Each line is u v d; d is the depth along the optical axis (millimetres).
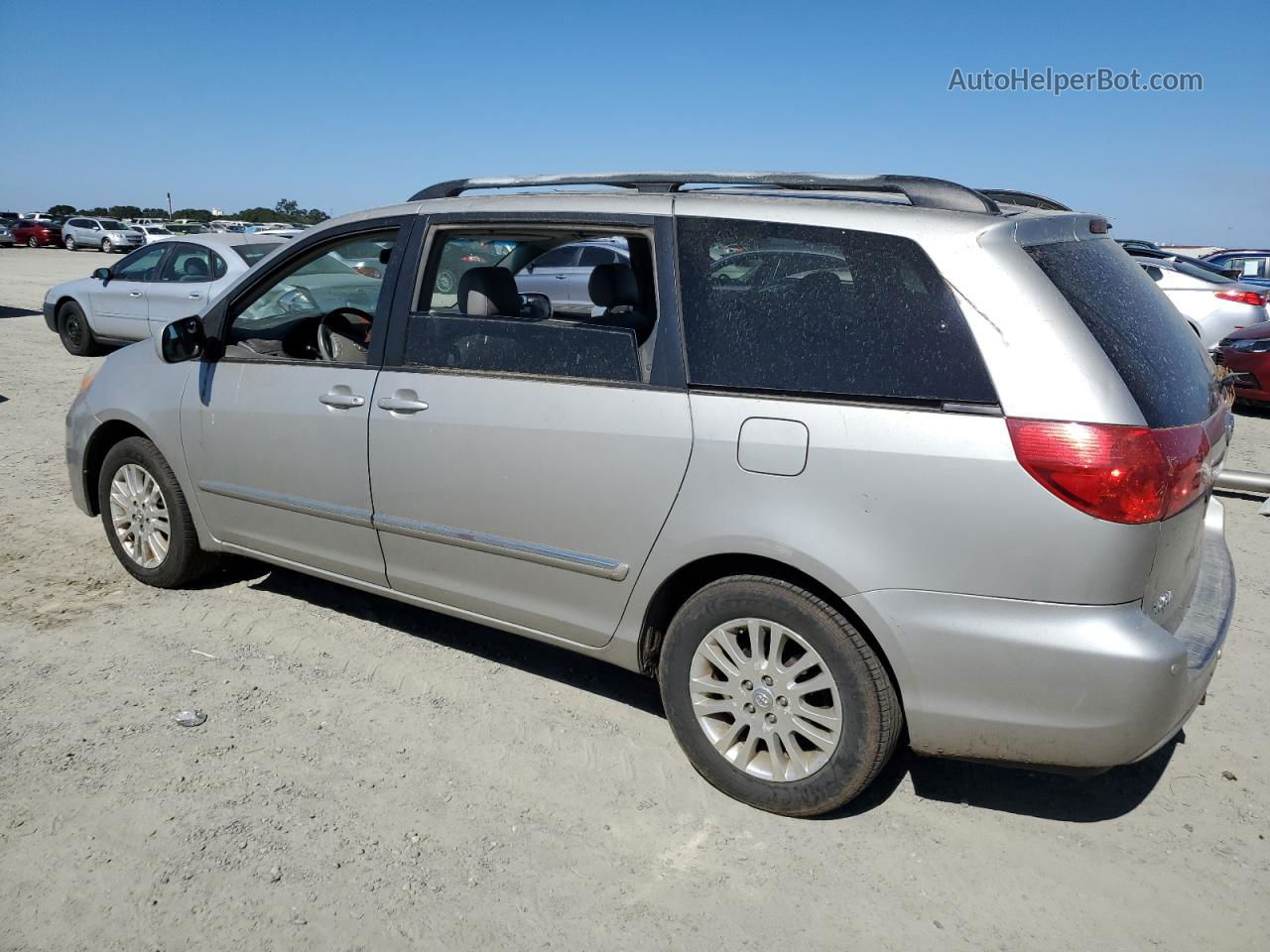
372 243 3990
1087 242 3260
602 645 3475
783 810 3166
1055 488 2652
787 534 2949
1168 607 2887
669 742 3621
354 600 4766
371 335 3869
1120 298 3059
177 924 2650
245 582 4938
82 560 5156
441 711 3789
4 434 7895
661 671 3350
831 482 2893
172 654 4160
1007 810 3258
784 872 2936
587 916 2736
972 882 2910
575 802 3242
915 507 2793
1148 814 3246
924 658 2828
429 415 3662
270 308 5098
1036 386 2697
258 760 3412
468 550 3672
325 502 4031
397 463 3766
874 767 3008
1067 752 2764
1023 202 3781
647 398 3211
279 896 2764
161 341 4234
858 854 3021
